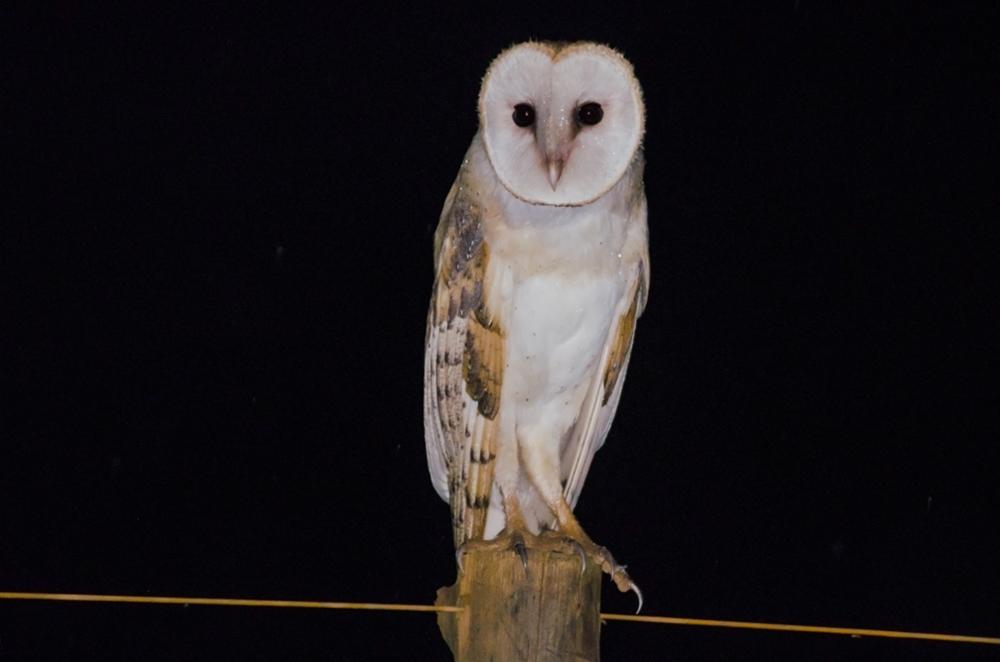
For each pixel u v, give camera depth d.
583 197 6.63
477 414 6.81
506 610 5.23
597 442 7.18
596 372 6.97
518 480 6.88
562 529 6.70
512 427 6.84
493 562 5.29
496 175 6.68
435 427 7.13
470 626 5.28
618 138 6.63
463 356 6.86
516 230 6.73
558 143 6.55
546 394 6.87
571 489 7.11
